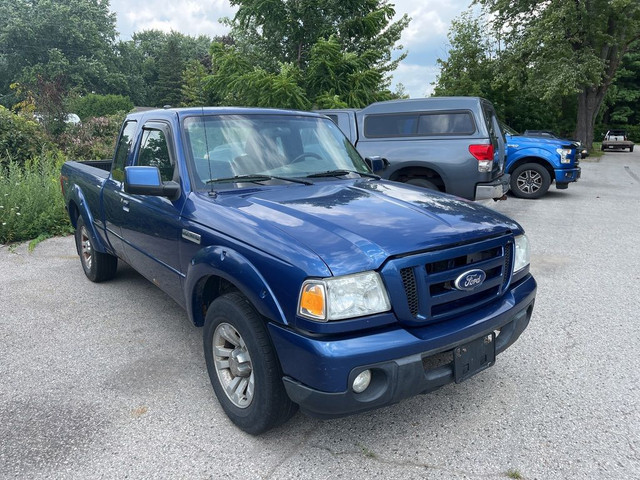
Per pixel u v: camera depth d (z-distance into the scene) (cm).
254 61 1897
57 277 606
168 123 385
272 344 270
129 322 470
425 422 312
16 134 1176
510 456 280
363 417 318
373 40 1886
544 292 545
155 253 392
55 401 337
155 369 381
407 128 887
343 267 247
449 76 3412
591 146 3180
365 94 1579
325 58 1561
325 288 243
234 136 382
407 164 875
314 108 1493
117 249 488
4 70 6103
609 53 3067
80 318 480
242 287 274
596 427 305
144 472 269
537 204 1149
